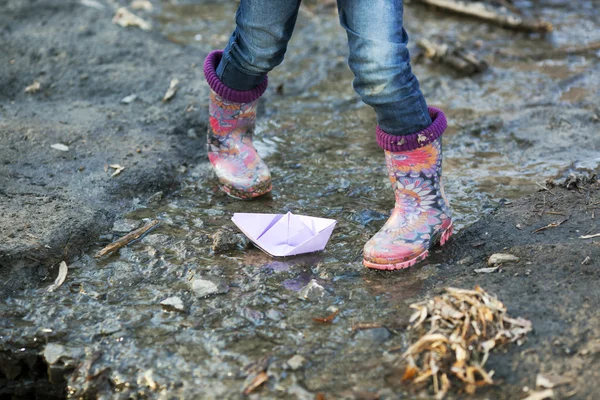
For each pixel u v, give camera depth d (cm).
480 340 187
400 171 226
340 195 279
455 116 345
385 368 186
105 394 191
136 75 378
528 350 185
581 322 191
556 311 196
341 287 221
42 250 236
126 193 277
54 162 291
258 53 232
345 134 332
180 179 292
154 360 196
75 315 215
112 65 389
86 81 371
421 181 227
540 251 225
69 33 421
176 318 211
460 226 253
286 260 237
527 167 298
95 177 283
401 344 194
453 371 180
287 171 298
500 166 300
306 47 428
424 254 231
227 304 216
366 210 266
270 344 198
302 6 491
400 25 204
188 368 192
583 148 310
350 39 208
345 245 246
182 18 472
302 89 379
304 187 285
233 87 253
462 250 237
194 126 332
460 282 214
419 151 221
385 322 203
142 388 189
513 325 190
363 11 200
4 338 209
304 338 200
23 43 404
